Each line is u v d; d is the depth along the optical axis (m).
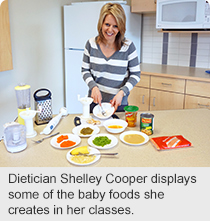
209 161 1.14
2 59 2.45
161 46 3.43
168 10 2.75
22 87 1.45
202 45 3.09
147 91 3.01
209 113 1.74
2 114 2.77
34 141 1.32
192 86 2.63
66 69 3.35
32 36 3.03
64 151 1.23
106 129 1.46
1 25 2.39
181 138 1.32
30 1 2.93
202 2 2.51
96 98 1.73
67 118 1.65
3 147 1.27
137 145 1.28
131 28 3.29
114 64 1.87
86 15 3.04
